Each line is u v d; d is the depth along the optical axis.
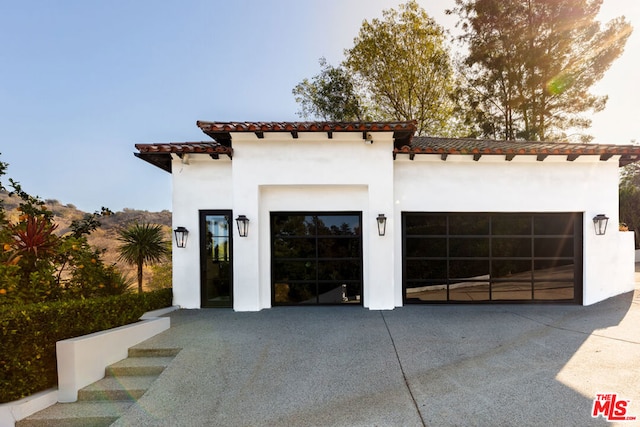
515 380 4.32
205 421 3.67
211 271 8.59
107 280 6.61
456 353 5.22
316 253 8.62
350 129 7.57
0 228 7.00
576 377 4.37
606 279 8.44
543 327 6.47
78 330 4.91
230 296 8.52
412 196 8.45
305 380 4.46
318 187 8.45
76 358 4.45
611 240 8.45
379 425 3.48
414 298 8.56
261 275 8.34
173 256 8.52
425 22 20.81
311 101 22.53
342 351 5.35
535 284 8.60
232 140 8.08
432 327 6.52
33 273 5.39
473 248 8.64
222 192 8.55
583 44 18.52
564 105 19.27
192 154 8.25
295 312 7.88
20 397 4.15
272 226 8.62
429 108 21.58
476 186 8.45
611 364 4.74
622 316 7.12
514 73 19.91
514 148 8.27
